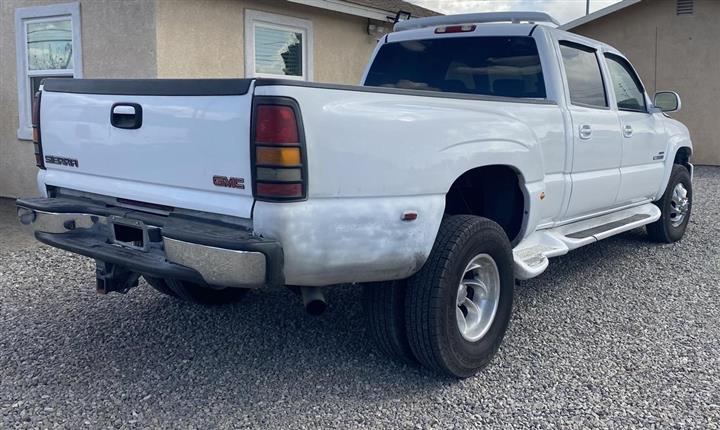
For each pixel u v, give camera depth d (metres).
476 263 3.85
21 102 9.60
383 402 3.56
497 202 4.54
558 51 4.98
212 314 4.85
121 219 3.55
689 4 16.17
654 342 4.46
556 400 3.61
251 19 9.65
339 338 4.41
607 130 5.41
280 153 2.94
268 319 4.76
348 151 3.15
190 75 8.83
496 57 5.17
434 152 3.55
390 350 3.84
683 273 6.19
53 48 9.26
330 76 11.36
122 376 3.82
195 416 3.38
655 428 3.33
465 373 3.80
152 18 8.27
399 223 3.38
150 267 3.28
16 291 5.34
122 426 3.28
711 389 3.76
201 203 3.23
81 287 5.46
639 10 16.94
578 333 4.61
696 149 16.53
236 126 3.04
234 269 2.98
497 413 3.47
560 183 4.78
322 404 3.53
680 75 16.55
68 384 3.71
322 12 10.98
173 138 3.30
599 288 5.69
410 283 3.63
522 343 4.42
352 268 3.28
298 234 3.03
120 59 8.59
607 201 5.67
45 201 3.91
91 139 3.73
